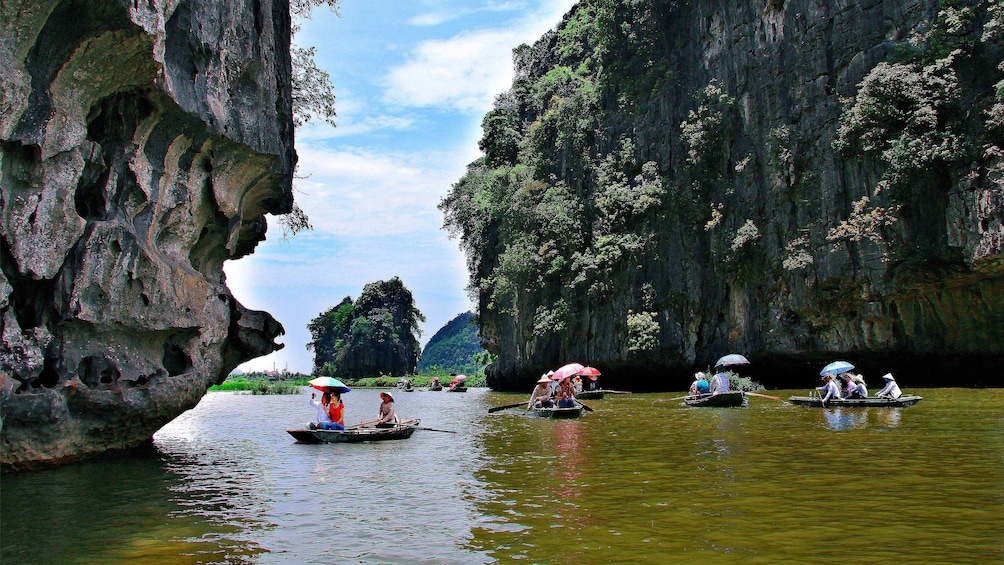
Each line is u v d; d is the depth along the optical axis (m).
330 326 128.12
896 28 31.94
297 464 12.84
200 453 14.52
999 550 6.64
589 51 55.78
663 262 41.88
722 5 40.69
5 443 10.29
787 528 7.54
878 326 31.84
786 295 35.56
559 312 47.50
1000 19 27.17
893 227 30.41
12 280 10.00
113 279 11.55
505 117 62.19
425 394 50.19
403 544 7.33
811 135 34.50
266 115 15.78
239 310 16.48
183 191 13.76
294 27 19.92
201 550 7.22
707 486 9.84
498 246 59.12
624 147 45.44
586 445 14.73
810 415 19.52
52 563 6.83
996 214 26.41
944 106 29.05
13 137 9.42
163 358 13.75
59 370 11.06
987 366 29.94
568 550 6.96
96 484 10.66
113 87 11.16
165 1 11.15
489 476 11.23
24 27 9.13
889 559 6.44
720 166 40.00
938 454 11.95
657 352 41.25
